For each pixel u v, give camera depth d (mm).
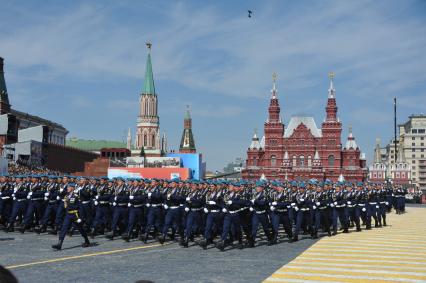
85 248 20422
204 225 23891
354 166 145250
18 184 26453
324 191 26859
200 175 71125
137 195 23562
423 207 67250
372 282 13430
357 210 29594
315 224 25734
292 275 14305
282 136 148375
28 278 13500
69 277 13672
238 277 13906
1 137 54312
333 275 14391
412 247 21391
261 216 22000
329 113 146500
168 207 22562
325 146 145500
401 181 171500
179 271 14852
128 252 19328
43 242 22203
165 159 69938
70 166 77312
